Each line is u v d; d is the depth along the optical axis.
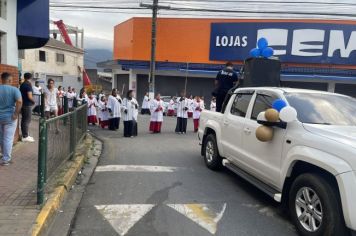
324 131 4.89
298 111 5.57
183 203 6.10
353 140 4.44
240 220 5.44
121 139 13.48
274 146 5.61
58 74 42.53
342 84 29.22
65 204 5.93
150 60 29.06
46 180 5.63
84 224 5.15
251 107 6.84
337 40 27.59
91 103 18.67
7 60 9.37
